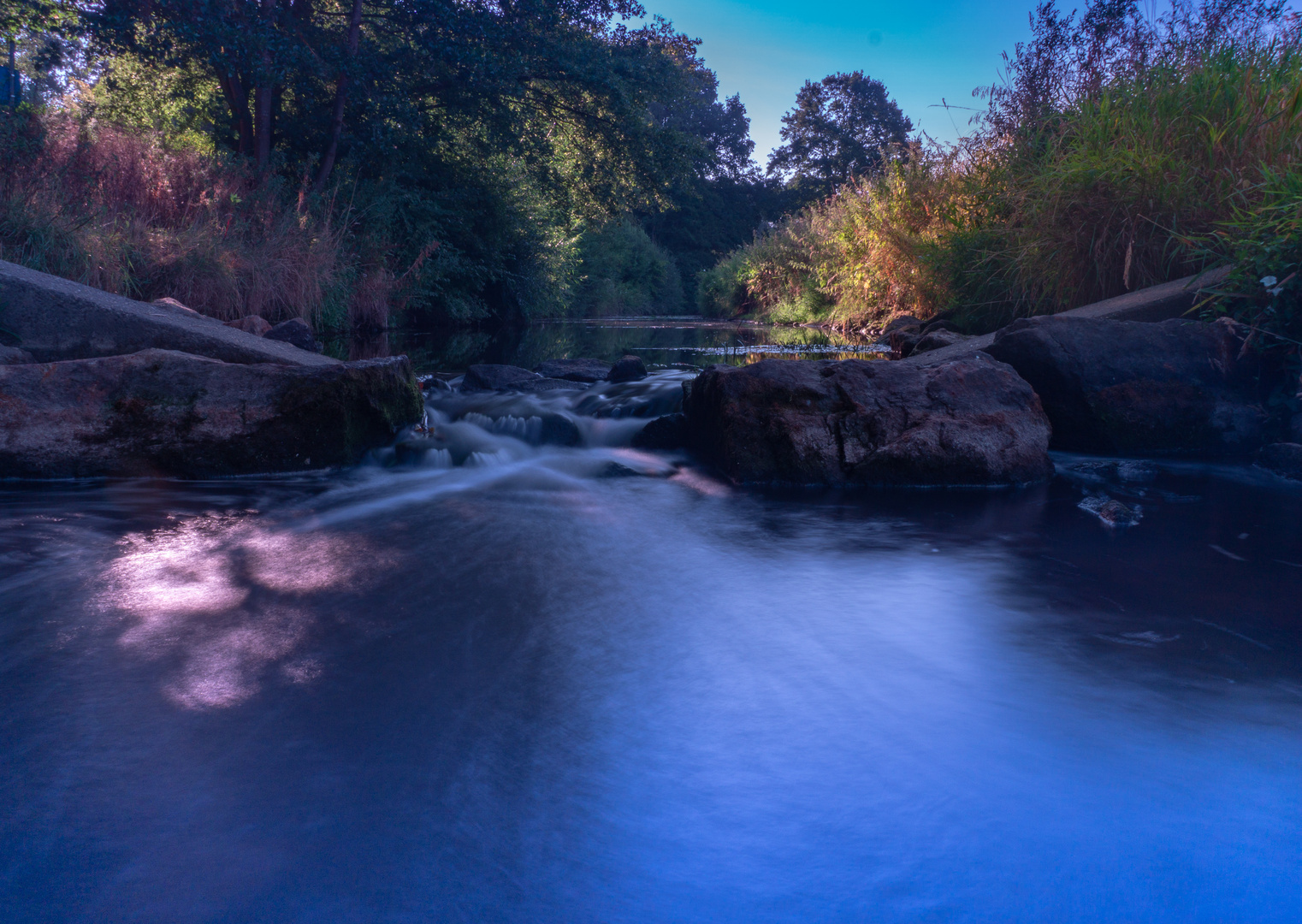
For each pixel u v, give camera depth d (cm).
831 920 120
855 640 222
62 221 815
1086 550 309
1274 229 513
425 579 266
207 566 276
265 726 169
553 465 471
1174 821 143
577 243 2706
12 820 137
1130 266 687
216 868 127
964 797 150
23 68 1590
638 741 168
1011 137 914
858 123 5209
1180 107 684
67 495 374
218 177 1132
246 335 559
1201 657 211
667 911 121
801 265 1875
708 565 290
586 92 1730
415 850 132
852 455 430
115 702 178
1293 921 120
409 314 1686
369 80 1422
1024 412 443
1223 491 407
